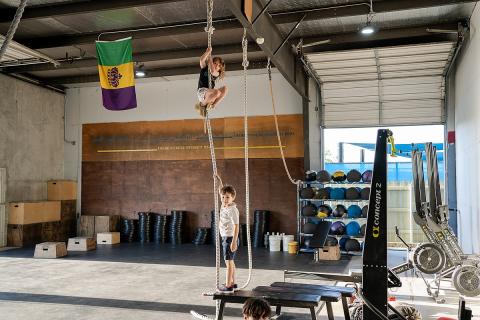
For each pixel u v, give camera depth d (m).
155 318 5.29
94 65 10.91
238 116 12.63
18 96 12.42
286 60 9.06
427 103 10.89
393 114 11.17
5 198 11.81
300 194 11.07
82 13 7.81
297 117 12.16
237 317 5.34
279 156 12.23
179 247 11.80
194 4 8.08
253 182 12.38
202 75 4.19
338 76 11.02
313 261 9.55
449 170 10.49
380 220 3.76
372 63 10.16
